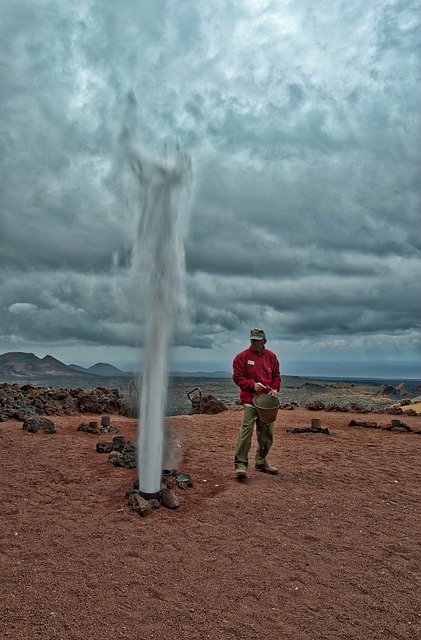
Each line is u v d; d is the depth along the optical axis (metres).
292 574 3.89
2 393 13.10
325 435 10.41
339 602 3.48
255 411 6.74
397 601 3.52
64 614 3.22
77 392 14.54
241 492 5.98
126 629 3.08
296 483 6.50
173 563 4.02
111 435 10.11
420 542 4.59
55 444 8.71
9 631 3.01
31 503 5.45
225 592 3.57
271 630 3.12
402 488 6.32
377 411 15.20
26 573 3.78
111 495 5.77
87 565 3.94
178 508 5.36
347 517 5.23
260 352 6.89
